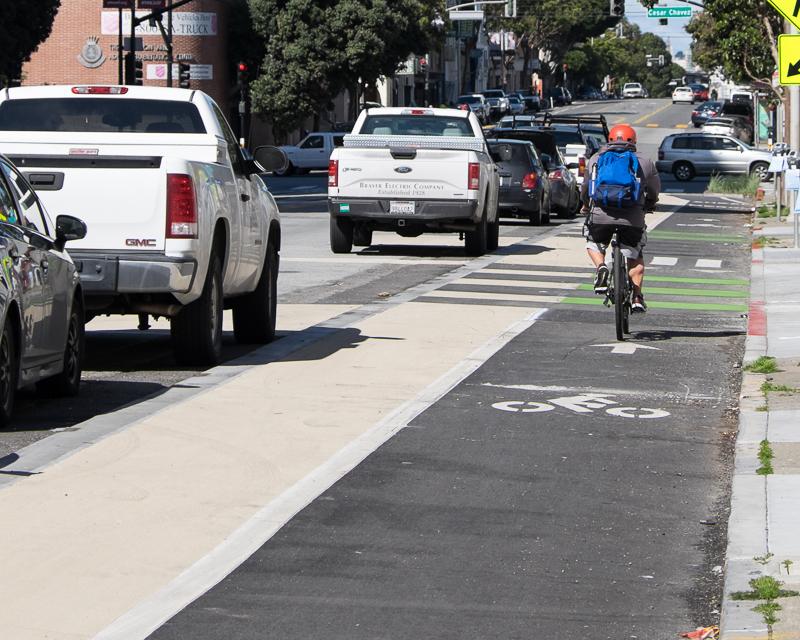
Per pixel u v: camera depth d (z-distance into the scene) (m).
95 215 28.95
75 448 23.12
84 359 32.75
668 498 20.86
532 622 15.37
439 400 27.78
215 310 31.38
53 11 122.81
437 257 60.59
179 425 24.98
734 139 149.38
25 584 16.31
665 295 48.03
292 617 15.39
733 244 70.94
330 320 39.88
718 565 17.58
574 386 29.78
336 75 175.00
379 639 14.76
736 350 35.38
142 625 15.07
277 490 20.72
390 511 19.75
